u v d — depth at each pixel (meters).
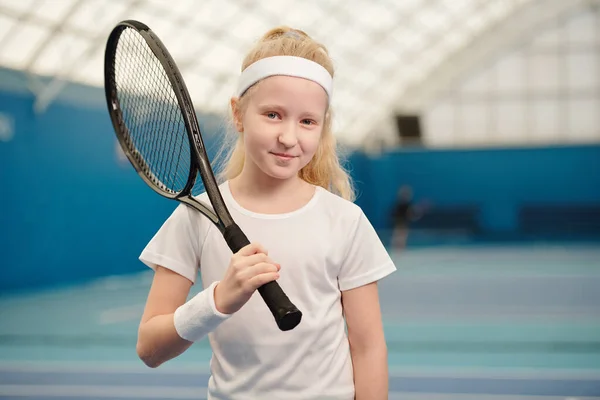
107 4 13.21
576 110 24.95
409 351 7.12
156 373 6.20
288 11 18.14
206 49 17.20
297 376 1.76
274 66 1.71
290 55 1.74
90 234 14.12
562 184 24.62
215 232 1.83
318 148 2.04
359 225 1.88
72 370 6.35
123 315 9.73
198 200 1.87
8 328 8.66
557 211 24.64
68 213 13.51
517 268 15.29
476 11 23.12
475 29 24.38
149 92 2.07
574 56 24.78
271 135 1.71
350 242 1.85
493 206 25.34
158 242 1.87
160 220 16.56
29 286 12.54
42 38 12.73
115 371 6.29
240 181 1.91
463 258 18.20
